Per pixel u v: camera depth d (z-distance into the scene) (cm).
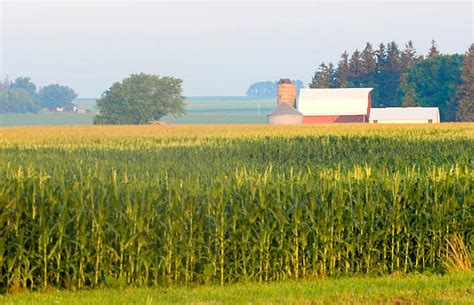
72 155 9662
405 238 3931
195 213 3669
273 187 3838
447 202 3959
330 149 10606
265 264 3719
